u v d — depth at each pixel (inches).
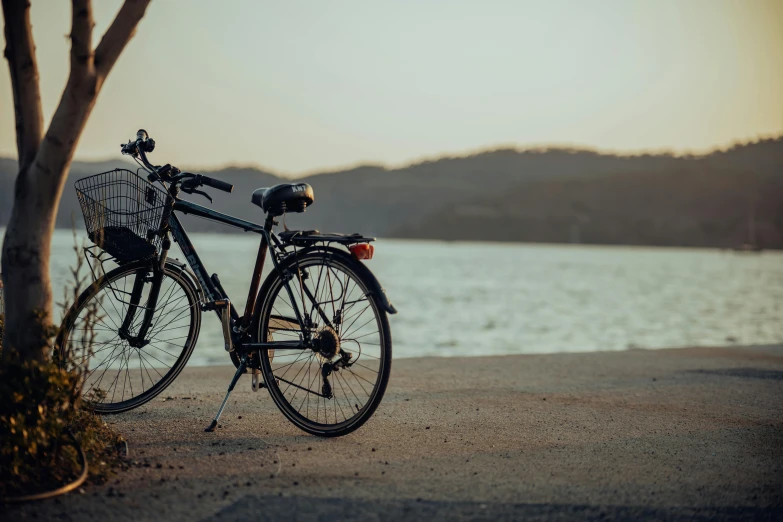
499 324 1338.6
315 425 157.2
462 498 116.3
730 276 5064.0
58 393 127.2
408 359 293.1
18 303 128.9
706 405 201.9
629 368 273.9
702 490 122.9
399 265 5556.1
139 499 112.8
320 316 154.7
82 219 154.6
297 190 158.6
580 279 4119.1
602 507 113.1
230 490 118.1
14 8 124.8
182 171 165.0
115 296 164.4
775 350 332.5
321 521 105.3
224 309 163.6
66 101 126.0
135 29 129.7
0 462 115.8
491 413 186.5
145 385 216.1
